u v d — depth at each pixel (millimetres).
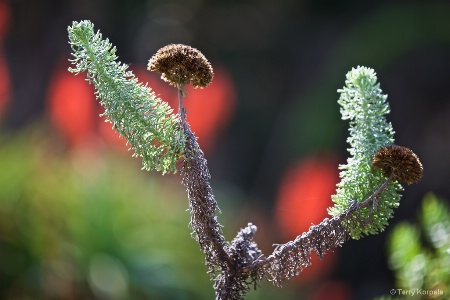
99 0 7508
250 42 7953
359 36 6465
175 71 1022
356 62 6273
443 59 6320
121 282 2938
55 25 7352
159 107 1028
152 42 7730
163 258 3109
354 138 1056
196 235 1041
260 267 1045
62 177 3121
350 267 5336
